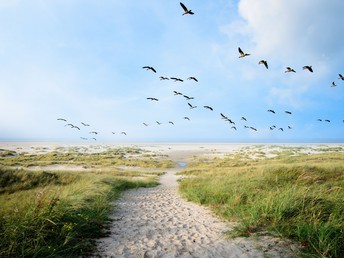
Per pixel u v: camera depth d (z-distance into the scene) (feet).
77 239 16.01
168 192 49.26
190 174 92.12
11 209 17.65
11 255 12.41
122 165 131.23
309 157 129.49
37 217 15.60
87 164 128.77
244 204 26.68
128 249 15.62
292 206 19.38
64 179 52.37
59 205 18.78
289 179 38.63
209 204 31.35
